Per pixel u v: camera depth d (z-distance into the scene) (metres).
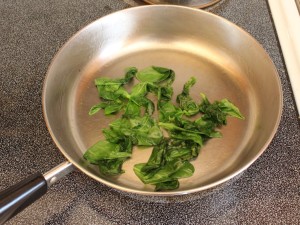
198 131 0.35
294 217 0.32
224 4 0.49
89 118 0.38
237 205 0.32
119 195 0.32
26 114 0.38
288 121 0.38
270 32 0.47
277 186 0.33
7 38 0.45
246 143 0.36
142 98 0.38
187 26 0.43
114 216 0.31
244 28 0.47
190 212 0.32
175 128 0.35
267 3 0.50
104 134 0.36
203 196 0.32
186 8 0.41
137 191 0.28
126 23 0.43
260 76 0.39
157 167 0.32
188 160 0.34
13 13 0.48
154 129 0.35
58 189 0.32
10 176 0.33
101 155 0.33
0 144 0.35
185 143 0.34
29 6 0.49
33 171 0.34
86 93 0.40
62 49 0.38
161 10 0.42
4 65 0.42
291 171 0.34
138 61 0.44
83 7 0.49
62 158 0.34
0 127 0.37
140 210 0.32
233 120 0.37
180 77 0.42
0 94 0.39
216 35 0.43
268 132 0.33
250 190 0.33
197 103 0.39
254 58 0.40
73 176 0.33
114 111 0.38
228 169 0.34
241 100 0.40
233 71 0.42
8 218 0.26
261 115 0.37
